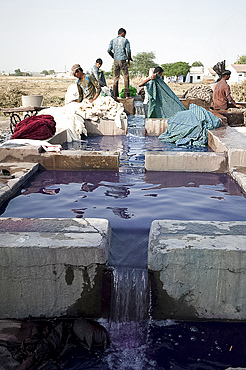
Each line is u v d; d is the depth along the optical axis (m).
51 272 3.03
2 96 28.70
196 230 3.30
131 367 2.63
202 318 3.15
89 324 2.95
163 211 4.52
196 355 2.74
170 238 3.14
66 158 6.54
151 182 5.86
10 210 4.55
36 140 7.11
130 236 3.76
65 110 10.35
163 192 5.33
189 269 3.00
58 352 2.77
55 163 6.59
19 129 7.88
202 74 79.31
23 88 44.50
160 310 3.14
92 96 10.55
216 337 2.94
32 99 14.16
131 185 5.69
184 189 5.48
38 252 2.96
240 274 2.97
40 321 3.15
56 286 3.08
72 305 3.15
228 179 6.03
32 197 5.09
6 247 2.95
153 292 3.10
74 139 9.46
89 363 2.68
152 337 2.95
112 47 13.37
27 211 4.52
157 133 10.37
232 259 2.93
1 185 5.23
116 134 10.62
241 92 28.08
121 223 4.09
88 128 10.57
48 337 2.81
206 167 6.46
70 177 6.16
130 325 3.13
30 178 6.07
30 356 2.67
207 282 3.03
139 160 7.23
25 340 2.79
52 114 10.10
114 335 3.01
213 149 7.82
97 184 5.74
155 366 2.64
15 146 6.73
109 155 6.48
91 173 6.41
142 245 3.56
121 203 4.83
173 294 3.09
